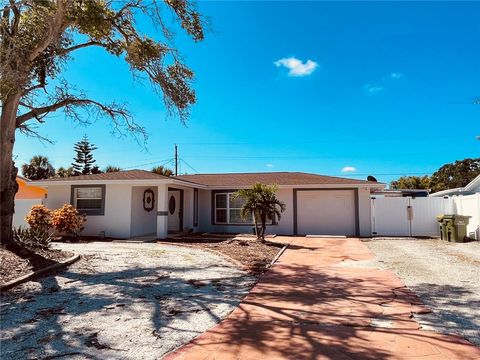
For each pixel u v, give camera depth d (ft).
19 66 29.45
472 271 29.37
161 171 131.75
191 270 29.53
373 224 63.67
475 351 13.50
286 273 28.86
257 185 49.32
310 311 18.74
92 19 32.99
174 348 13.94
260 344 14.29
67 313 18.10
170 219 67.56
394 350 13.62
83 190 58.03
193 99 40.45
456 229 51.13
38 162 136.15
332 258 36.55
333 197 65.00
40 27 32.09
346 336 15.14
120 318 17.48
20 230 34.27
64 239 51.34
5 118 31.07
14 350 13.52
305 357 13.03
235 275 27.91
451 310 18.75
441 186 144.77
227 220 67.15
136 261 32.91
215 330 15.89
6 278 23.47
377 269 30.50
